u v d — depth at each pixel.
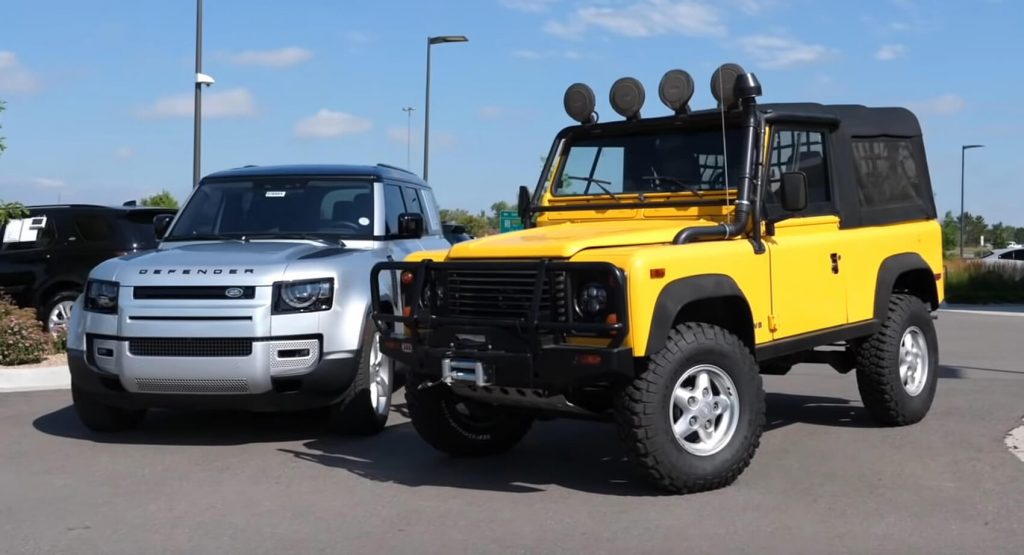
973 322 19.42
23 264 13.05
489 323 5.92
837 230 7.45
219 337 7.28
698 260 6.00
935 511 5.65
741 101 6.82
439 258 6.38
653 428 5.78
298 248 8.10
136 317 7.36
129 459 7.19
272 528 5.50
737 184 6.70
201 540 5.30
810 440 7.60
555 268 5.71
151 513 5.81
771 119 6.89
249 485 6.44
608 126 7.50
